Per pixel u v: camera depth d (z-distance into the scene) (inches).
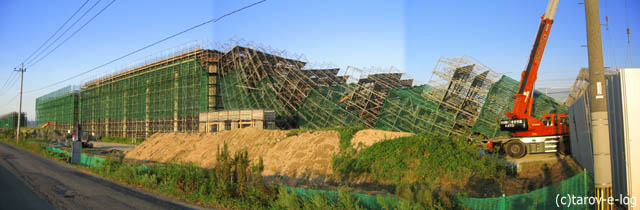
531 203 338.6
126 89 2522.1
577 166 669.3
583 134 636.7
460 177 556.7
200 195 500.7
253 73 1913.1
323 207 378.3
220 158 538.6
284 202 412.5
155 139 1417.3
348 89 1589.6
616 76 429.4
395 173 605.0
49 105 3823.8
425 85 1370.6
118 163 822.5
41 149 1470.2
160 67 2218.3
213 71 2000.5
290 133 1015.6
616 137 434.3
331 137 866.1
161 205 476.1
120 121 2559.1
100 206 468.8
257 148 1000.2
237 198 477.7
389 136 800.3
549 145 842.8
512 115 898.7
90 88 3016.7
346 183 617.0
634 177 390.6
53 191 579.2
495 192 518.3
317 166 748.0
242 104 1876.2
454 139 637.9
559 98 1301.7
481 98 1237.1
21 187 610.9
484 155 613.0
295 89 1764.3
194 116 1952.5
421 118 1314.0
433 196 385.4
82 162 1011.3
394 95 1411.2
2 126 4852.4
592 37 289.4
